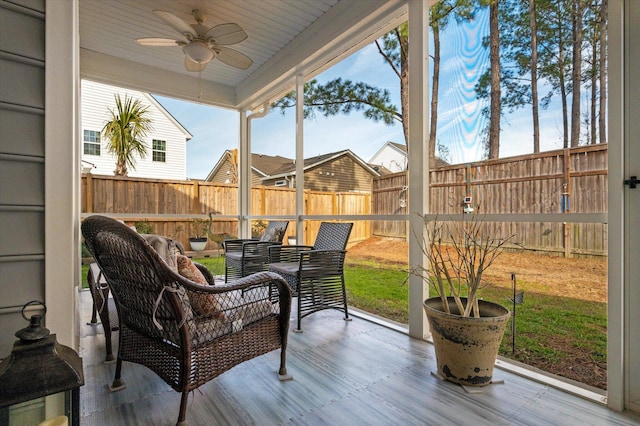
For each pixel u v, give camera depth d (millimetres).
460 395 1734
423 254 2551
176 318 1417
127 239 1355
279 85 4617
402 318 3203
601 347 2014
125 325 1763
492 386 1824
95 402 1649
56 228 1206
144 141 7766
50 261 1191
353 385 1833
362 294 3752
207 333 1536
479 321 1758
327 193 4574
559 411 1594
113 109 7617
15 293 1131
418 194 2609
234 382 1854
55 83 1215
